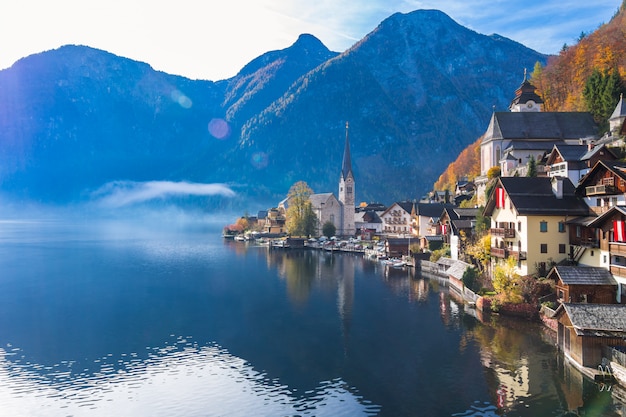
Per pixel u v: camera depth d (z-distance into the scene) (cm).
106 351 5725
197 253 16450
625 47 15400
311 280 10431
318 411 4188
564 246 6869
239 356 5522
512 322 6544
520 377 4716
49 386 4750
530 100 15250
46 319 7150
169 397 4494
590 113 13262
